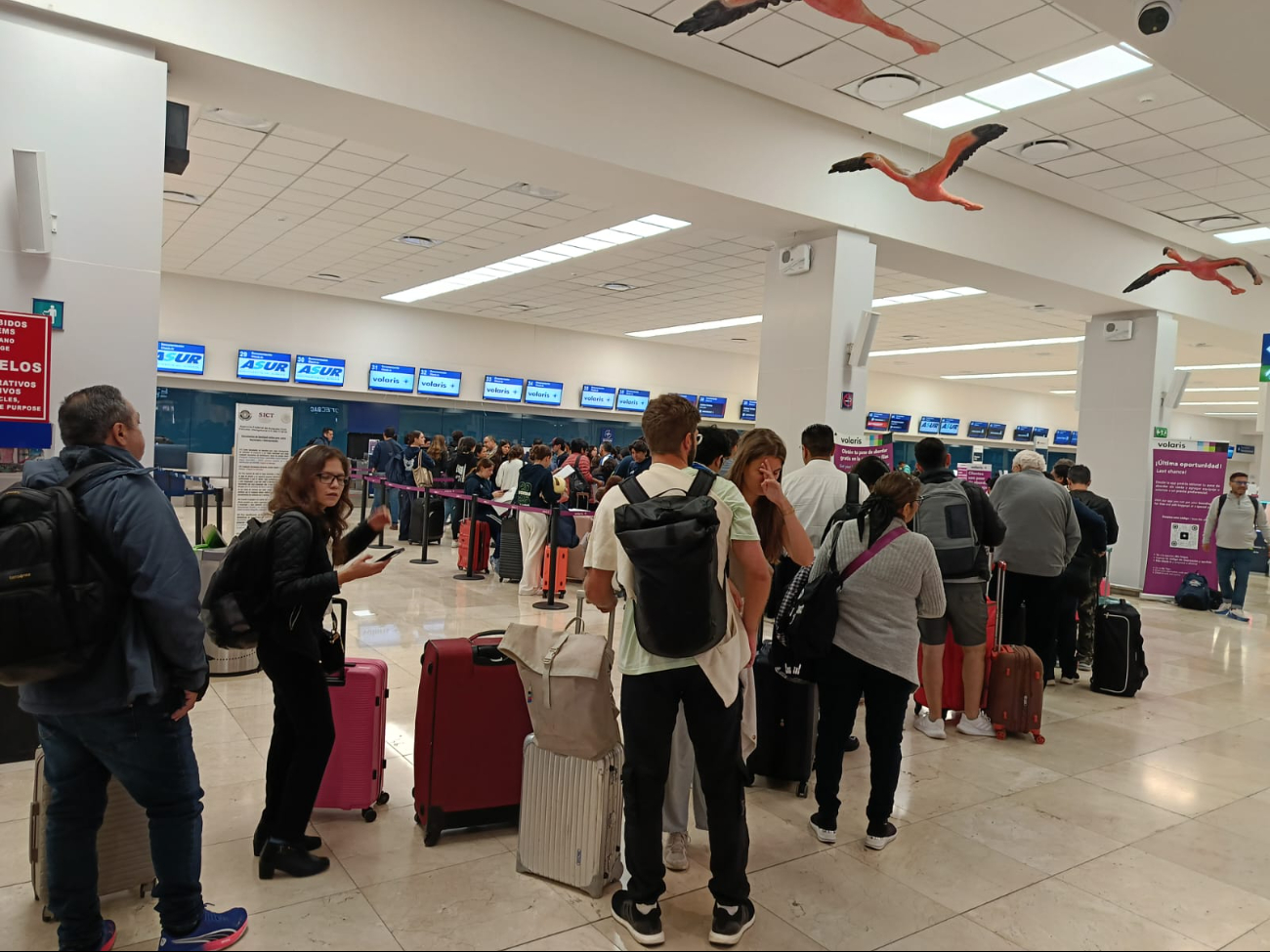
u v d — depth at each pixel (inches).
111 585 73.7
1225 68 175.2
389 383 585.6
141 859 94.9
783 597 140.6
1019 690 163.9
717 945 89.7
